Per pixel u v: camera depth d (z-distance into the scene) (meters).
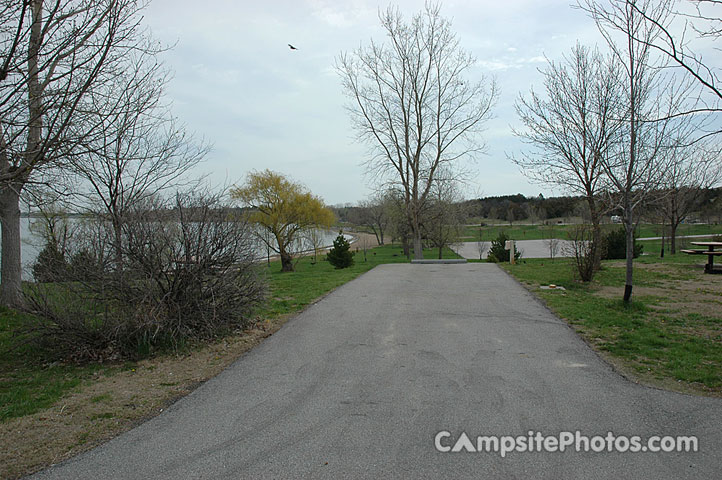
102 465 3.58
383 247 66.56
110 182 9.35
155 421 4.41
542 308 9.48
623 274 14.57
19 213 9.73
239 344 7.25
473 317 8.72
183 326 7.10
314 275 17.25
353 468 3.43
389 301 10.59
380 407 4.59
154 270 6.92
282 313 9.53
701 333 7.29
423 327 8.00
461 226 47.22
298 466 3.48
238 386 5.36
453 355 6.34
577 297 10.66
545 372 5.60
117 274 6.75
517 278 14.23
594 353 6.38
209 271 7.57
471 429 4.07
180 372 5.96
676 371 5.55
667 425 4.13
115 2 6.33
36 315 6.58
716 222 48.50
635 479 3.26
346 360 6.24
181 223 7.33
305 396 4.96
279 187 35.12
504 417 4.32
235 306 7.90
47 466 3.58
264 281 8.62
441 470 3.39
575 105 13.48
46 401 5.00
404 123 29.16
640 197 9.26
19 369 6.33
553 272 15.82
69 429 4.27
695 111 6.35
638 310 9.05
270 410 4.60
